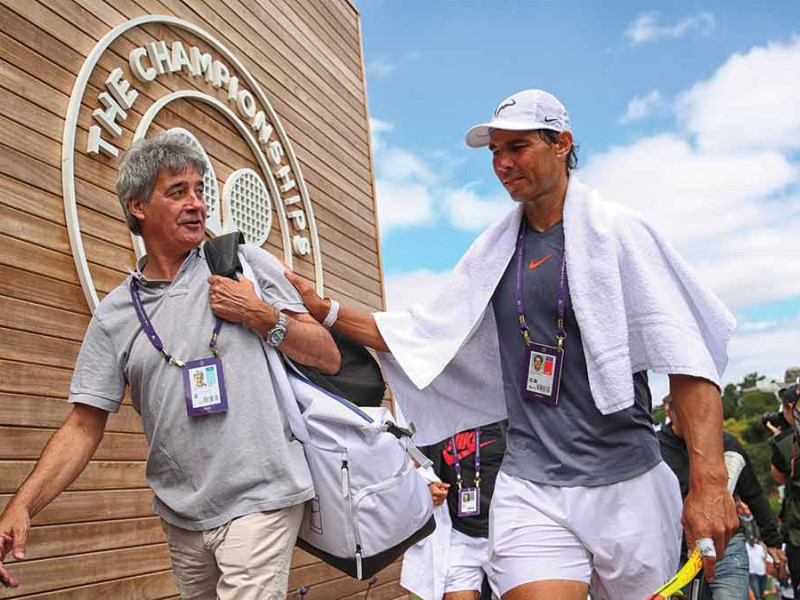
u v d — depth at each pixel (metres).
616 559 2.16
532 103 2.21
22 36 3.27
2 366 2.97
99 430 2.29
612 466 2.16
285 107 5.39
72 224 3.33
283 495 2.07
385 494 2.22
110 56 3.74
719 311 2.12
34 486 2.12
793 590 4.17
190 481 2.13
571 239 2.20
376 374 2.48
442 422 2.59
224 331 2.16
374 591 5.48
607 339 2.11
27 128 3.24
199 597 2.27
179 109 4.21
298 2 5.77
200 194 2.28
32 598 2.94
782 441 4.32
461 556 3.85
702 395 2.04
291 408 2.16
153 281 2.24
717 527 1.94
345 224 6.00
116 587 3.32
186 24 4.26
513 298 2.30
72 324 3.30
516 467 2.26
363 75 6.68
